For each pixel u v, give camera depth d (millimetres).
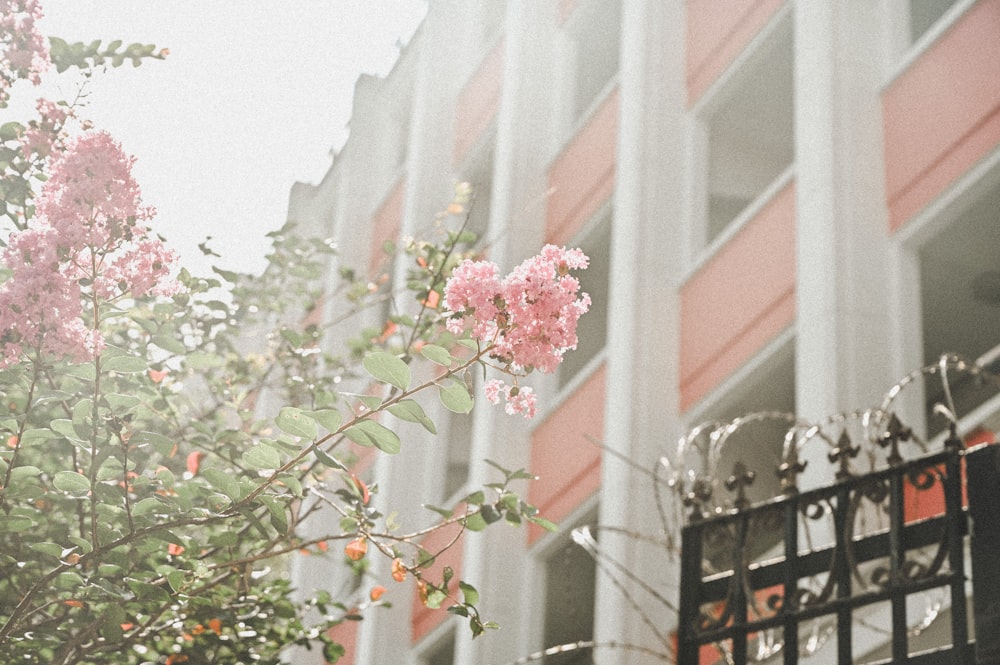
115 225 3916
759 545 11789
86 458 4344
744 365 11391
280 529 4102
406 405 3803
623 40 14172
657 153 13258
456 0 20516
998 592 4281
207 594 5457
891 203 10141
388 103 23438
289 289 8156
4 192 4883
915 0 10977
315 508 5117
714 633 5168
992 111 9398
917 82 10188
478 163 19047
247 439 6258
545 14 17344
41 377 4258
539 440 14398
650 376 12172
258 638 6125
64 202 3902
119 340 6000
